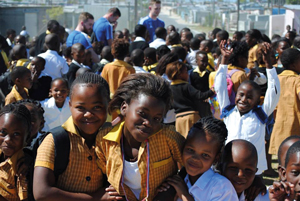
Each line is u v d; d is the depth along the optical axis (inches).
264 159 150.6
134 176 90.0
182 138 94.9
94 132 92.4
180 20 1182.3
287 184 90.2
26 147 99.0
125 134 90.4
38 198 86.9
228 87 179.0
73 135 91.5
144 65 279.9
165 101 87.0
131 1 719.1
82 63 276.4
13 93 191.6
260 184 103.6
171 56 225.3
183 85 208.8
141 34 362.0
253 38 304.5
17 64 292.8
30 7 725.9
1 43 350.9
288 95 193.8
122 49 227.8
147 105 84.0
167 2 1295.5
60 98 177.2
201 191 92.6
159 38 356.8
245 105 147.1
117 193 89.8
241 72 184.1
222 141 91.7
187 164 91.6
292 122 193.5
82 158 91.4
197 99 207.2
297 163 93.4
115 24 382.3
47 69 239.0
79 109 89.5
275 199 92.2
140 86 85.8
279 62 271.3
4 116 97.3
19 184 97.9
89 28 347.3
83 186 92.0
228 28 842.8
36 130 116.1
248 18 823.1
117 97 89.4
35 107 117.5
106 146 90.5
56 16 745.6
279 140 196.7
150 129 84.9
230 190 92.5
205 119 93.0
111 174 90.1
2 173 100.0
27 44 457.1
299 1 867.4
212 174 94.0
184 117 207.6
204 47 316.2
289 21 804.0
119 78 225.8
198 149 89.9
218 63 255.8
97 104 89.4
